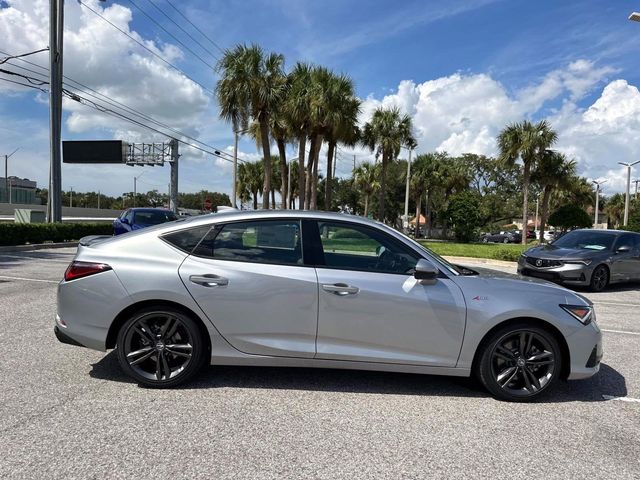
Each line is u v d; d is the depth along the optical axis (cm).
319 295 398
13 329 579
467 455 315
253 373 453
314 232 419
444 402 404
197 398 391
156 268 403
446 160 4978
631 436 349
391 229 427
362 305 397
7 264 1222
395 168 5969
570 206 3916
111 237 484
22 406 365
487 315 400
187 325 402
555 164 3716
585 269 1061
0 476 271
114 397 387
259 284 399
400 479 284
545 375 411
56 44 1936
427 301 398
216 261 407
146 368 412
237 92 2106
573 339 407
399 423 359
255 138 2811
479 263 1755
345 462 300
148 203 11275
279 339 402
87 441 314
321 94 2339
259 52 2122
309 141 2809
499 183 6116
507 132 3494
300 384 430
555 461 311
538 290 417
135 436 323
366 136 3372
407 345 401
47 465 285
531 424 366
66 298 409
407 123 3369
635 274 1142
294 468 291
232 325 400
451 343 402
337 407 384
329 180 2803
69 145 4141
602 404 410
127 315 407
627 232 1180
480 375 409
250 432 335
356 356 399
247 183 4931
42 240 1806
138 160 4053
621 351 580
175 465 289
